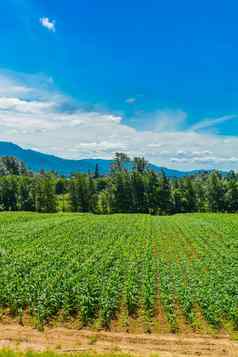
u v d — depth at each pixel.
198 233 56.72
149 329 20.36
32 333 19.77
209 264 35.41
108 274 30.50
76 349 17.91
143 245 45.72
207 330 20.36
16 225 61.75
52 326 20.75
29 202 120.81
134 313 22.50
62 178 161.50
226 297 23.89
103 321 21.17
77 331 20.12
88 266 32.81
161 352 17.78
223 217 85.81
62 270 31.33
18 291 24.80
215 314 21.78
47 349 17.53
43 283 26.84
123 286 27.06
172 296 24.88
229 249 43.47
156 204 122.12
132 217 84.50
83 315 21.64
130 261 35.78
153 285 27.34
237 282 28.30
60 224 63.88
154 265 34.16
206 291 25.39
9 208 120.38
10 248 41.09
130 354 17.30
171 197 122.00
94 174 191.75
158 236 53.72
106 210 123.00
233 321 21.11
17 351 17.28
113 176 127.38
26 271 30.84
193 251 42.97
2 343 18.44
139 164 159.25
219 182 120.00
